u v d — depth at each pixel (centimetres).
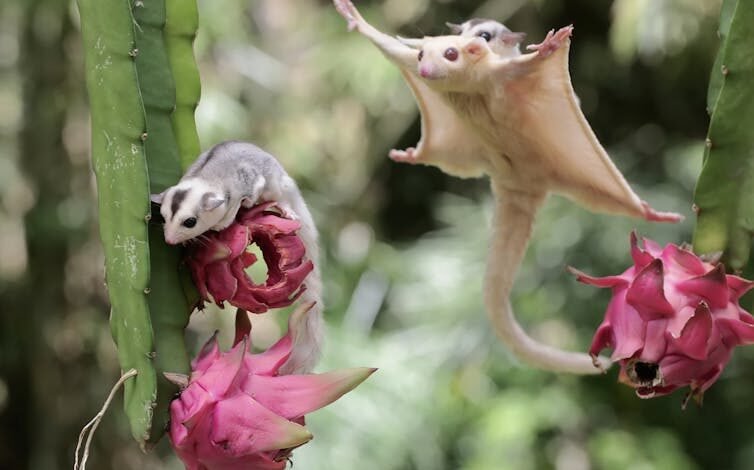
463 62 354
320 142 782
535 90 355
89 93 351
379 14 774
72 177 663
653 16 654
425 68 354
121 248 350
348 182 800
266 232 354
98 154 351
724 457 768
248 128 744
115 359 678
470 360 721
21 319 708
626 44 668
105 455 662
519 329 370
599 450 718
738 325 353
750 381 755
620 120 805
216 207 353
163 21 358
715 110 357
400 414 682
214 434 348
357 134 792
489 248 368
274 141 760
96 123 351
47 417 670
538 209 366
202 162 359
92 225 667
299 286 354
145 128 350
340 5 359
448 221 768
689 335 352
